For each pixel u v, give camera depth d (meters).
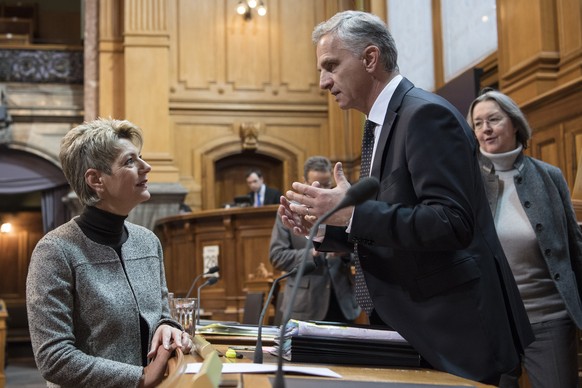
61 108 11.53
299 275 1.42
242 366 1.72
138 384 2.07
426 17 9.58
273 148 11.49
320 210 1.94
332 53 2.19
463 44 8.55
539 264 2.86
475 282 1.95
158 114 10.91
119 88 11.17
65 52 11.71
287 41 11.74
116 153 2.33
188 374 1.53
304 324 2.01
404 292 1.99
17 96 11.50
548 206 2.89
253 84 11.57
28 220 16.20
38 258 2.21
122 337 2.26
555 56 5.83
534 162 2.99
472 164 2.02
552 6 5.89
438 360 1.89
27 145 11.46
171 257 9.68
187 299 2.72
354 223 1.91
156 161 10.70
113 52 11.23
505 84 6.40
